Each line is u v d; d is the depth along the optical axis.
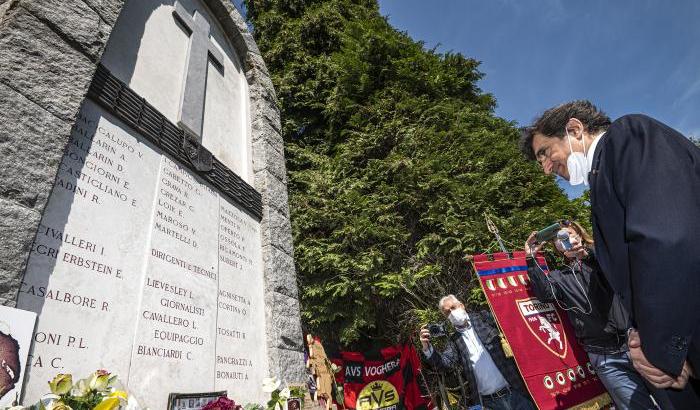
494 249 6.05
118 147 2.81
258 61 5.79
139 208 2.82
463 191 6.61
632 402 2.82
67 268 2.17
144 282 2.63
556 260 5.74
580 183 1.89
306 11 10.78
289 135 9.42
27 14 2.38
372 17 10.71
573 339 3.79
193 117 3.88
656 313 1.07
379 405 5.66
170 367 2.60
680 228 1.07
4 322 1.72
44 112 2.25
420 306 6.75
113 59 3.18
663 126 1.36
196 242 3.31
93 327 2.19
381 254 6.50
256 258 4.20
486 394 3.65
